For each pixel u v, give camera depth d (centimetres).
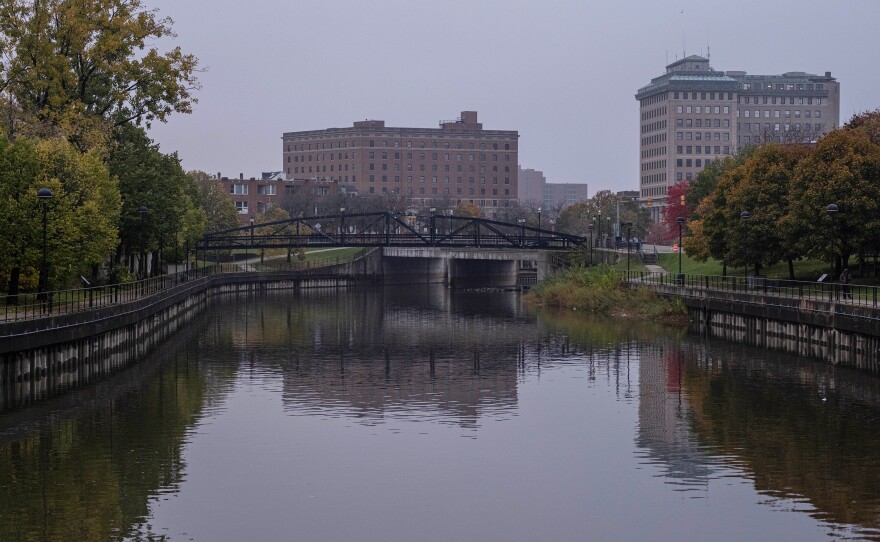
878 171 7800
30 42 7412
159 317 7931
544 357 6825
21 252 6169
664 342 7594
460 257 13962
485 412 4959
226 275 13388
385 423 4694
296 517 3359
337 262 16212
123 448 4159
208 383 5709
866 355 6044
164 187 8788
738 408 4978
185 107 8294
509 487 3697
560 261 12781
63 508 3403
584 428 4594
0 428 4484
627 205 18762
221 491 3609
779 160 8894
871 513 3381
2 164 6162
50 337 5134
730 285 9000
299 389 5550
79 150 7638
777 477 3788
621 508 3462
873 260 9300
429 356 6919
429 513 3416
